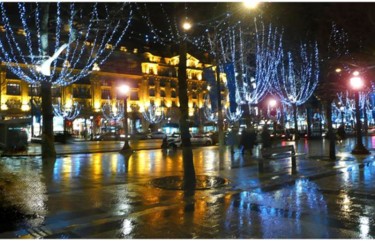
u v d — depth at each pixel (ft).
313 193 32.65
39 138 160.86
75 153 88.22
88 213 26.30
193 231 21.90
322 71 65.10
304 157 62.18
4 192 34.17
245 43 116.67
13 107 221.46
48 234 21.59
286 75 148.36
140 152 89.92
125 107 92.94
